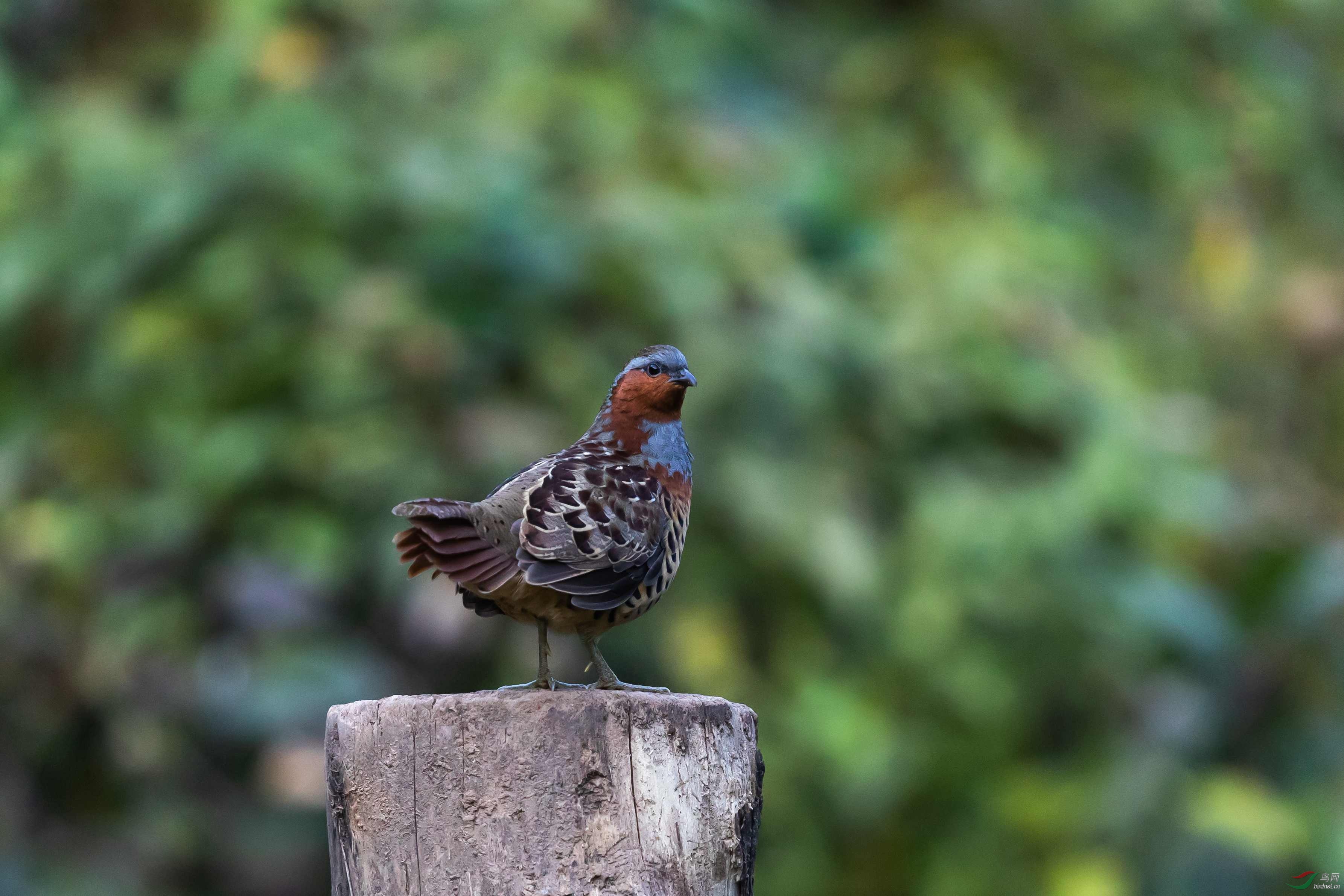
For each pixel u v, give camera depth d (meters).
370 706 5.58
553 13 12.04
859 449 11.20
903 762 10.77
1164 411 12.31
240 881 10.05
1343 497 13.23
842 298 11.44
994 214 12.77
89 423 10.55
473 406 10.20
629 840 5.34
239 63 11.39
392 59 11.43
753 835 5.69
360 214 10.55
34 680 10.28
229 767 10.13
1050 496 11.11
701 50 12.79
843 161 12.62
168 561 10.16
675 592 10.36
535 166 10.88
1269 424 13.81
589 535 5.80
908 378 11.18
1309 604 10.95
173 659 10.00
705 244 10.96
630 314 10.66
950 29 14.35
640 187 11.12
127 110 11.91
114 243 10.66
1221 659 11.06
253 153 10.48
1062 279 12.43
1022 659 11.15
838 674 10.86
